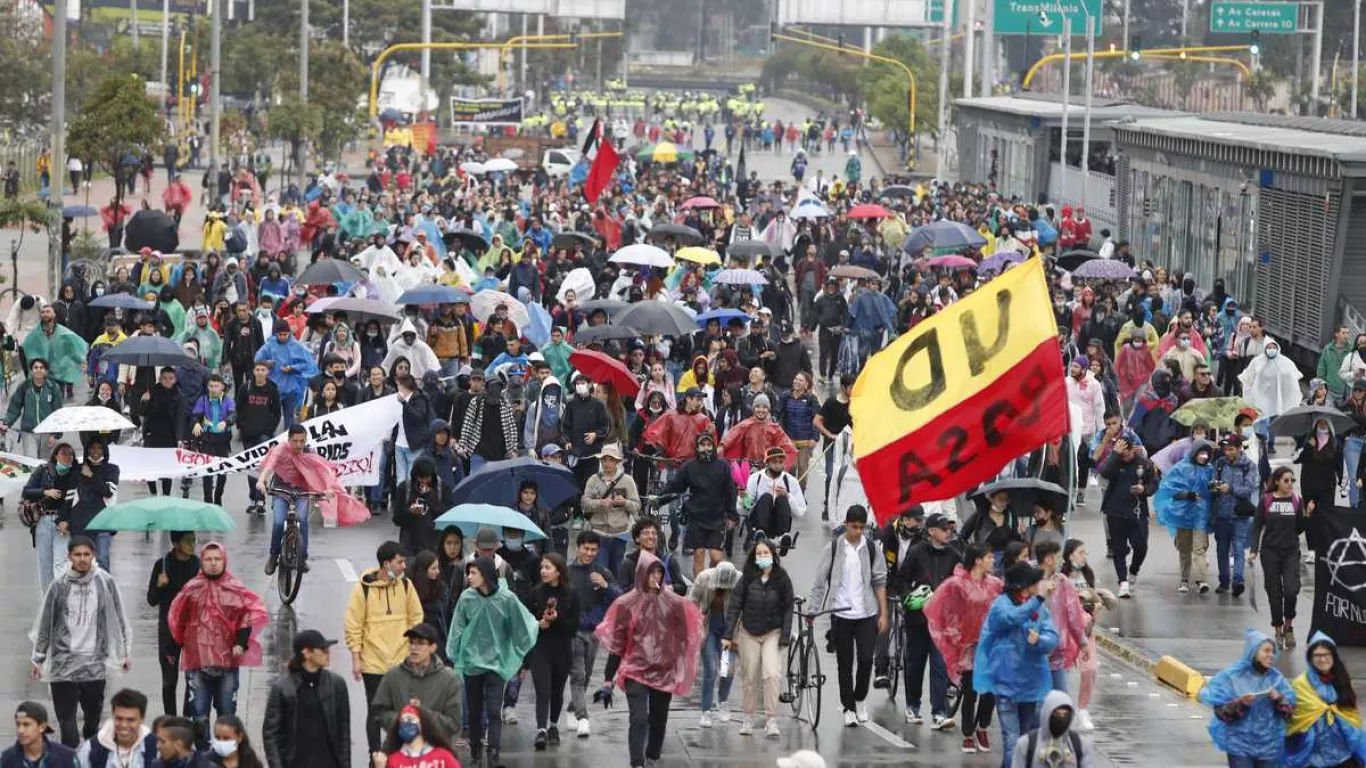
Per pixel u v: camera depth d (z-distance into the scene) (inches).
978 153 7805.1
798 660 1808.6
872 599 1667.1
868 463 1531.7
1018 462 2327.8
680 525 2364.7
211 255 3508.9
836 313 3599.9
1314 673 1453.0
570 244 4264.3
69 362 2778.1
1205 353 3102.9
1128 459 2191.2
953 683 1649.9
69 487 1902.1
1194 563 2236.7
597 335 2861.7
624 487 1958.7
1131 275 3747.5
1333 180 3678.6
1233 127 4859.7
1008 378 1493.6
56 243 3860.7
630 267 3949.3
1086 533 2554.1
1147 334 3137.3
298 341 2854.3
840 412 2438.5
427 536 1889.8
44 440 2506.2
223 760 1213.1
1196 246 4554.6
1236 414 2327.8
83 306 3260.3
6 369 3144.7
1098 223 5772.6
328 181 6796.3
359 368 2822.3
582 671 1647.4
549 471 1893.5
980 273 3998.5
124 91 4972.9
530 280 3779.5
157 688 1754.4
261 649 1695.4
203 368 2632.9
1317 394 2438.5
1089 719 1684.3
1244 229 4202.8
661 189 6397.6
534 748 1609.3
